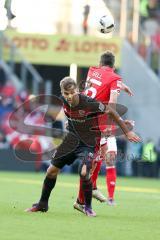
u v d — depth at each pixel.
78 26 45.19
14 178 32.88
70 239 12.66
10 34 43.81
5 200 19.72
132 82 43.97
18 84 42.41
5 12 44.03
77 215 16.23
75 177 36.19
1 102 41.53
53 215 15.97
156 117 43.69
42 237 12.74
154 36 45.59
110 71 17.84
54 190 25.16
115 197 23.16
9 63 43.09
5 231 13.27
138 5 45.84
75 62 44.19
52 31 45.28
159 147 41.25
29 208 16.59
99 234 13.38
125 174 41.66
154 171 41.34
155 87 43.75
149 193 26.27
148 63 45.06
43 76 47.69
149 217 16.72
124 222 15.45
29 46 44.00
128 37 45.25
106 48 44.00
